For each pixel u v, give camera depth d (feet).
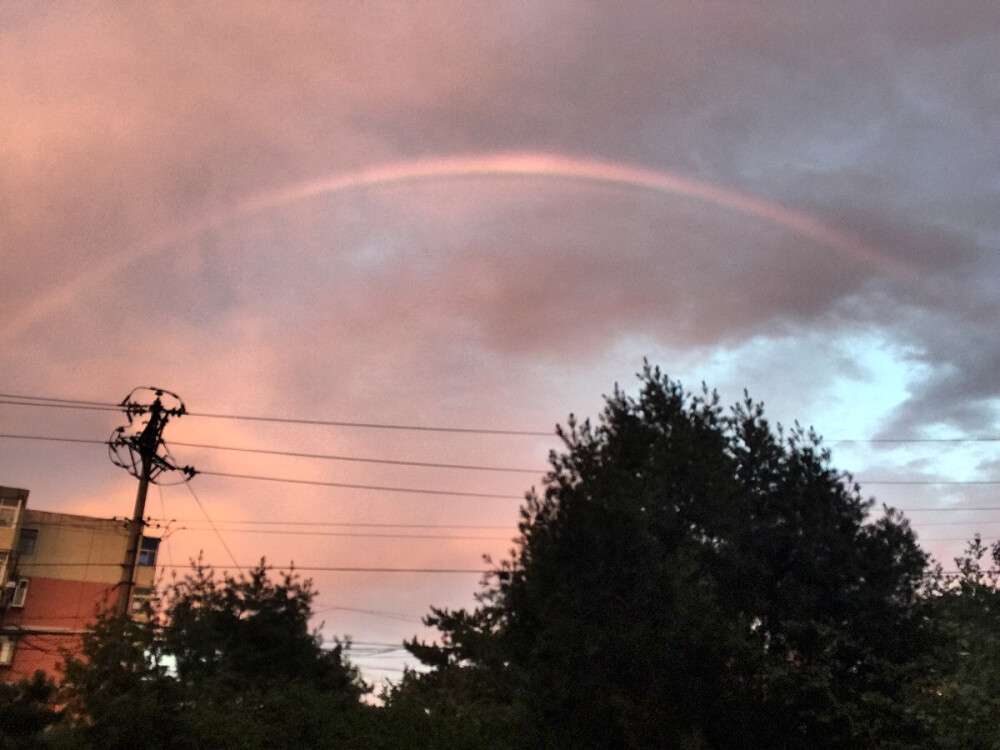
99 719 39.78
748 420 38.65
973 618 42.39
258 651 52.26
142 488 79.10
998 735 31.81
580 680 31.27
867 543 36.22
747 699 32.12
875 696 32.63
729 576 34.71
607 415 35.47
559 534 32.89
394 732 43.45
